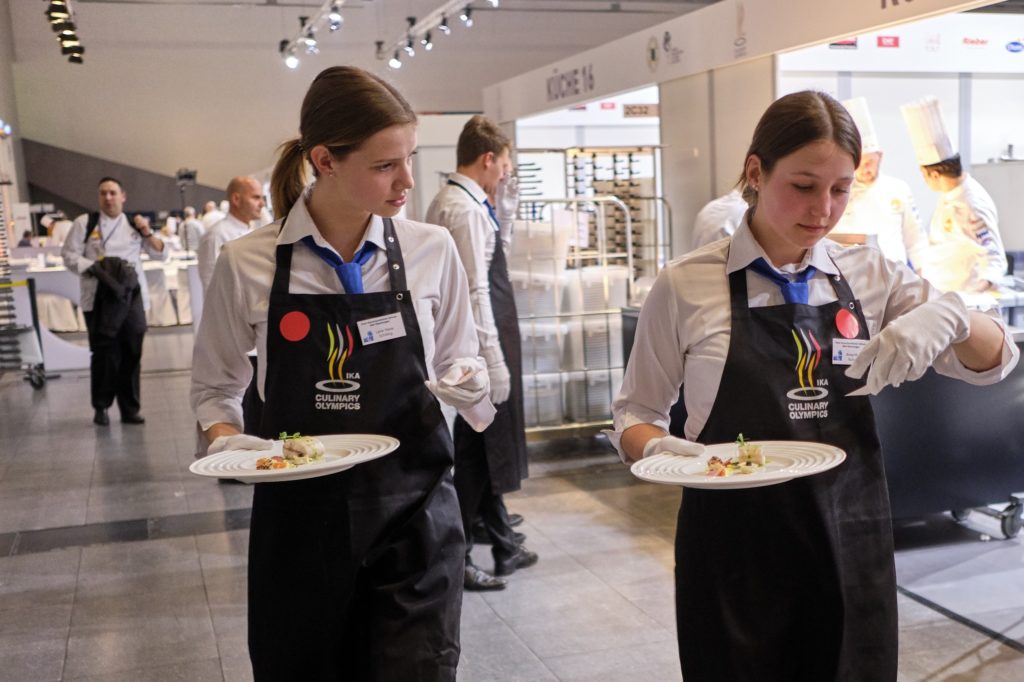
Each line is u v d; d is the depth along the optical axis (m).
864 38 5.70
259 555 1.78
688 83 6.53
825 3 4.98
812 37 5.11
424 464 1.81
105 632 3.52
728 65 6.03
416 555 1.78
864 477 1.68
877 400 3.80
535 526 4.56
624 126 10.47
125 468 6.03
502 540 3.92
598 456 5.80
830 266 1.69
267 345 1.77
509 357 3.75
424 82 19.06
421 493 1.80
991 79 6.15
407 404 1.79
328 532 1.75
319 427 1.78
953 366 1.65
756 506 1.65
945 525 4.29
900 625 3.28
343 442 1.71
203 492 5.40
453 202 3.54
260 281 1.79
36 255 13.52
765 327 1.66
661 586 3.76
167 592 3.91
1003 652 3.05
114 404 8.41
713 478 1.43
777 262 1.68
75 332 13.19
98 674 3.18
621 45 7.46
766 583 1.66
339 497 1.74
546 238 5.69
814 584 1.66
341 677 1.81
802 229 1.55
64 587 3.99
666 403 1.81
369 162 1.65
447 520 1.82
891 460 3.85
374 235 1.79
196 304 8.02
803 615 1.68
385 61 18.84
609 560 4.07
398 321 1.79
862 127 4.85
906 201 5.02
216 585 3.97
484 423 1.98
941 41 5.84
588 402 5.88
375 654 1.75
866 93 5.93
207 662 3.25
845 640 1.66
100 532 4.72
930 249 4.95
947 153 4.63
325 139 1.66
